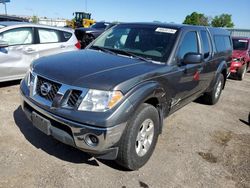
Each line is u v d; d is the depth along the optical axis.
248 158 4.12
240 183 3.46
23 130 4.15
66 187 2.99
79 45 7.81
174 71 3.94
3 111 4.81
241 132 5.19
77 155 3.63
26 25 6.50
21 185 2.94
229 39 7.16
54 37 7.15
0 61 5.95
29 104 3.36
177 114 5.75
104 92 2.89
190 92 4.82
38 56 6.67
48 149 3.69
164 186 3.23
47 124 3.13
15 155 3.46
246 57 11.68
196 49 4.87
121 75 3.14
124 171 3.42
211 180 3.46
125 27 4.77
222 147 4.41
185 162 3.80
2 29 6.04
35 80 3.35
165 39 4.23
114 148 3.06
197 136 4.74
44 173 3.18
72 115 2.87
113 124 2.86
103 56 3.90
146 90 3.19
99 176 3.26
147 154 3.53
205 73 5.33
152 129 3.52
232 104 7.20
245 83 11.12
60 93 3.00
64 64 3.41
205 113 6.07
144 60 3.88
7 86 6.41
